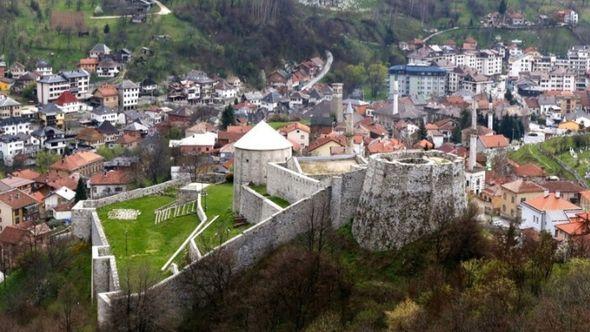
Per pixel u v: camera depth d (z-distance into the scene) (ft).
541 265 338.13
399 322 311.06
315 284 354.13
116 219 488.44
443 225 360.28
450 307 305.73
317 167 451.53
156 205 523.29
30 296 462.19
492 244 369.91
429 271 341.41
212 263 369.09
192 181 586.45
